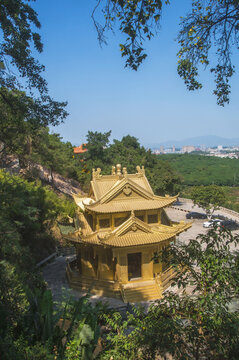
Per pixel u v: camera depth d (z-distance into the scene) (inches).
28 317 529.7
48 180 2345.0
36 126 849.5
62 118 846.5
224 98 483.2
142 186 1222.3
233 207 2962.6
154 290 1016.9
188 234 1962.4
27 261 786.2
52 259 1393.9
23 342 451.5
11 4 635.5
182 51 442.0
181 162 7682.1
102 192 1159.0
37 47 734.5
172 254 401.7
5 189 553.9
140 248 1040.8
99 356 460.8
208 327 327.9
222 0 386.0
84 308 633.0
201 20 410.3
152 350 340.8
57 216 1595.7
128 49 384.2
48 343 451.2
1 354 391.2
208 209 2194.9
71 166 2706.7
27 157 1478.8
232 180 5679.1
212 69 456.8
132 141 3777.1
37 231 1162.0
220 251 372.5
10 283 542.6
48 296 520.7
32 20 700.0
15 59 723.4
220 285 352.8
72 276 1115.9
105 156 3395.7
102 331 640.4
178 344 317.1
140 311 446.9
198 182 5757.9
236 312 344.8
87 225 1184.2
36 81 770.8
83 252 1114.1
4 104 839.7
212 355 356.8
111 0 347.9
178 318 353.7
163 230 1103.6
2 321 463.5
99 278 1075.3
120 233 1027.9
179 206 3117.6
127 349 366.3
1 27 669.3
